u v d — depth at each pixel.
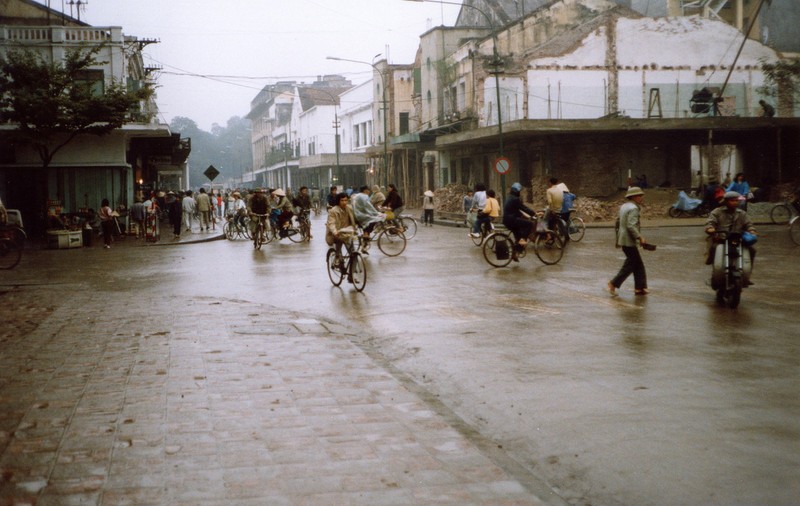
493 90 40.00
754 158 38.66
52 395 6.31
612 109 39.56
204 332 9.28
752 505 4.07
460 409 6.24
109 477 4.46
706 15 40.22
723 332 8.84
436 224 36.12
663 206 33.44
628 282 13.55
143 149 36.91
